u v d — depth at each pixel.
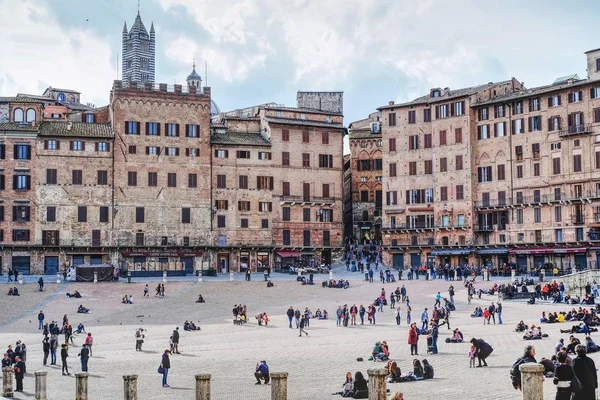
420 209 142.62
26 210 129.12
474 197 137.12
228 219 140.75
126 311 92.94
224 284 113.81
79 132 132.62
